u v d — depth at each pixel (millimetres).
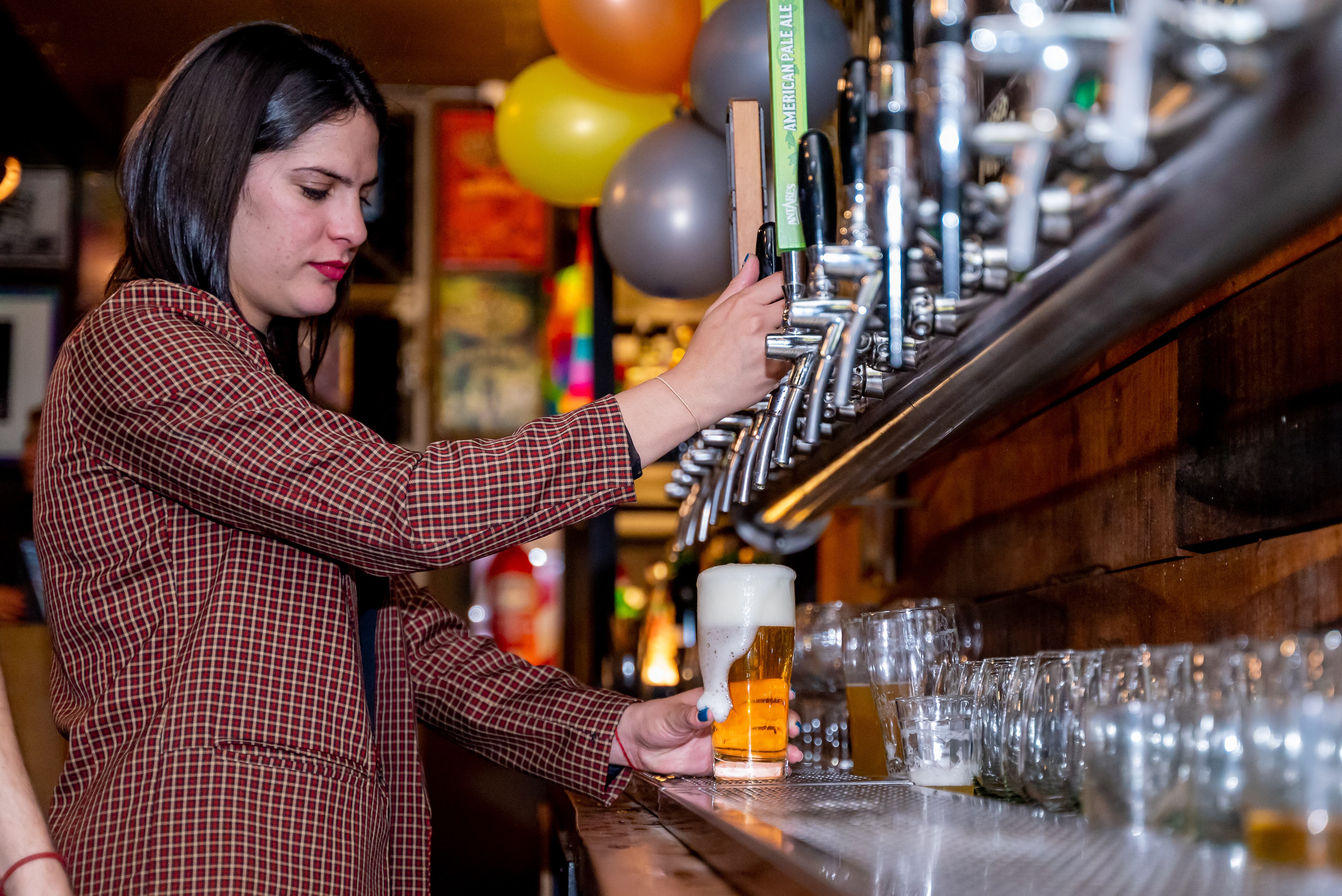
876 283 815
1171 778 747
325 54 1163
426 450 1044
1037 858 677
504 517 1011
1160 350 1201
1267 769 624
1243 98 571
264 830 994
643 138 2156
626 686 2803
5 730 929
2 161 4328
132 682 1020
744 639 1271
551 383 4422
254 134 1110
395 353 4488
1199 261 691
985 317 825
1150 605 1229
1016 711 978
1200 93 584
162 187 1119
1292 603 952
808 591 2791
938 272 806
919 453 1311
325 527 999
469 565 4172
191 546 1050
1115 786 770
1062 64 636
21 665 2236
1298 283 929
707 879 875
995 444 1764
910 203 777
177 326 1038
